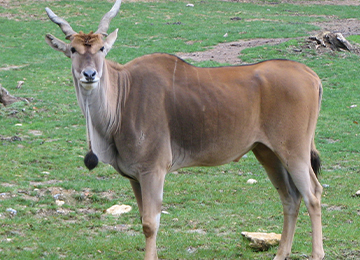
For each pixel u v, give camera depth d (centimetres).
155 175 1789
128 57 6838
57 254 1997
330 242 2139
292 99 1870
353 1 12456
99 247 2083
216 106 1844
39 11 9956
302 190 1881
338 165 3478
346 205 2669
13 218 2369
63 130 4097
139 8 10381
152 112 1788
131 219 2475
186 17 9812
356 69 6247
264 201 2761
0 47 7600
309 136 1908
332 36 7125
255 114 1884
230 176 3219
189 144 1856
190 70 1895
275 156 1980
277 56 6706
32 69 6412
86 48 1678
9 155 3353
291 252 2044
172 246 2117
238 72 1927
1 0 10669
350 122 4562
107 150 1831
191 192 2900
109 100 1758
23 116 4400
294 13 10800
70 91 5459
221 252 2050
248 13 10494
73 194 2741
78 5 10394
